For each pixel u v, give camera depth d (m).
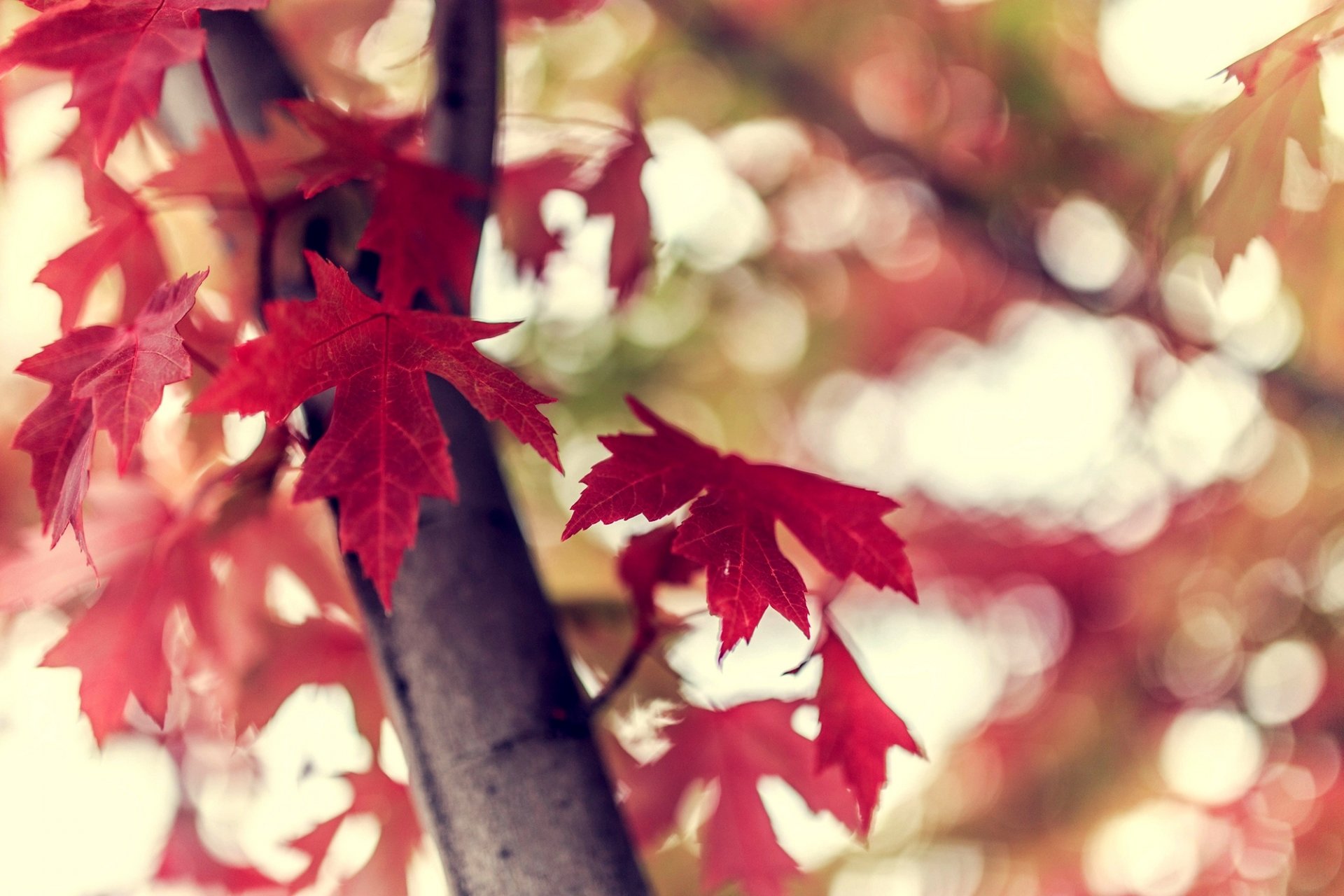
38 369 1.00
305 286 1.07
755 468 1.04
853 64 2.27
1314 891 2.31
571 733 1.04
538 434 0.99
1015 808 2.81
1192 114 1.91
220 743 1.34
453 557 1.05
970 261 2.75
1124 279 2.23
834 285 2.75
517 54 1.68
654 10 2.10
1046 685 2.79
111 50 1.01
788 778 1.15
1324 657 2.35
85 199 1.08
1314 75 1.10
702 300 2.46
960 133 2.27
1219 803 2.52
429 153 1.09
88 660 1.10
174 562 1.11
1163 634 2.59
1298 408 2.16
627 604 1.14
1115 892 2.62
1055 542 2.70
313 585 1.15
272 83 1.09
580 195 1.19
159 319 1.00
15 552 1.11
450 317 1.00
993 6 2.04
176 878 1.36
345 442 0.99
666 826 1.15
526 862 1.02
